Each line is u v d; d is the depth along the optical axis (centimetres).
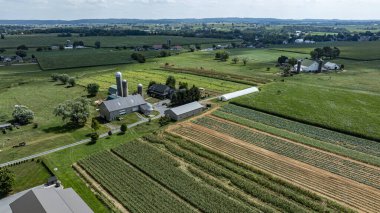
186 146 6681
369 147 6688
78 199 4562
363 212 4503
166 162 5988
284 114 8581
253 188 5097
